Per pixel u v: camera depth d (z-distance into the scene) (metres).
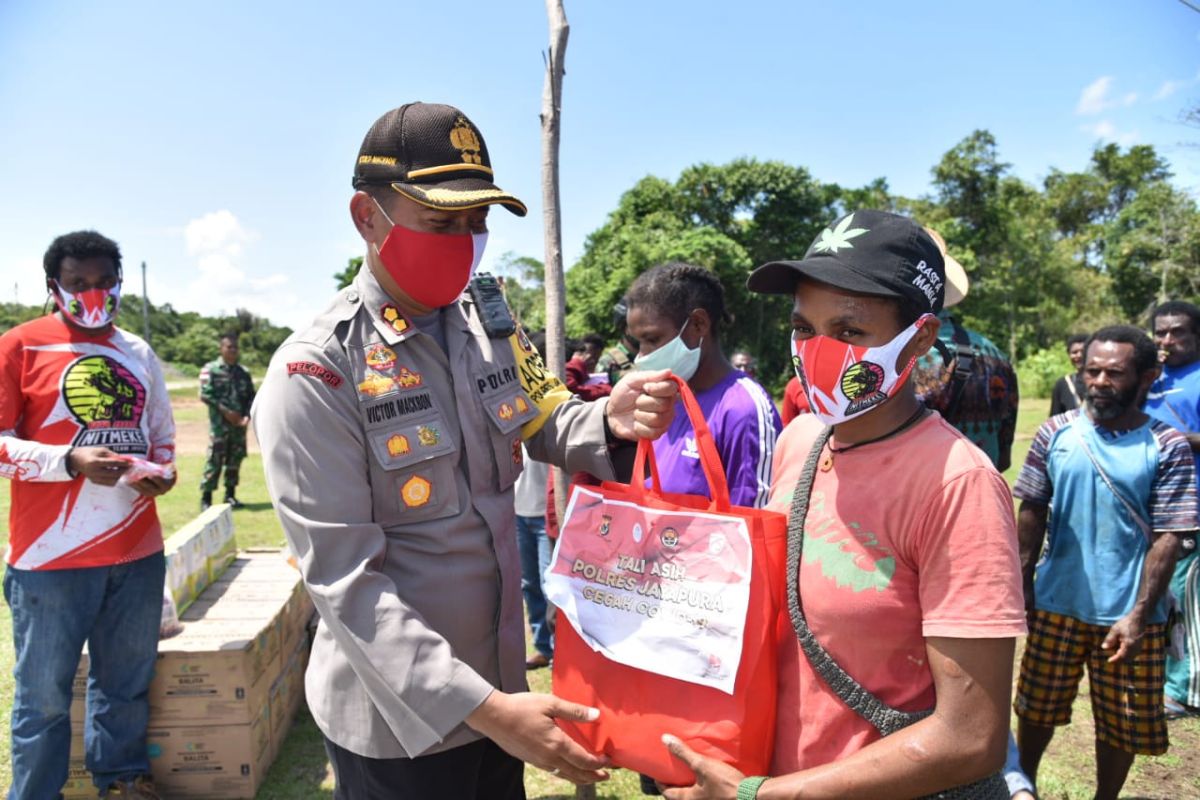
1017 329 37.62
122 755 2.87
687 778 1.35
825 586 1.29
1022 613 1.15
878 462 1.30
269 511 8.26
